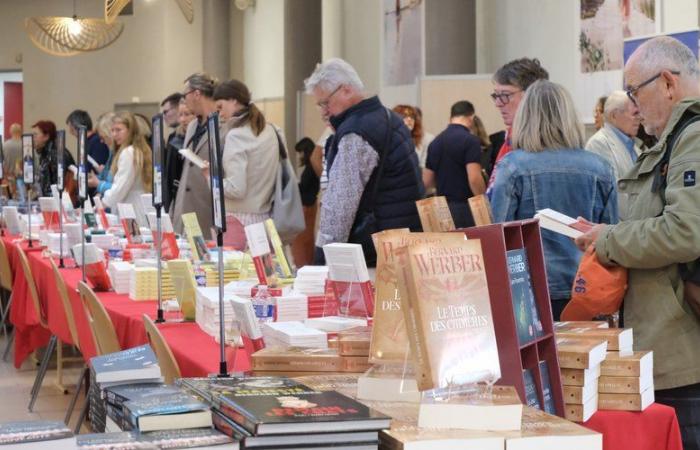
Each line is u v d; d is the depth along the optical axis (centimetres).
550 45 873
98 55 1941
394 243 235
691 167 293
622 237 303
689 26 675
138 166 805
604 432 267
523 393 237
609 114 500
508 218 374
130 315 443
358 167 466
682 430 308
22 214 983
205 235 683
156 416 194
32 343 731
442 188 723
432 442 186
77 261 611
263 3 1725
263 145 636
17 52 2009
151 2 1894
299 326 322
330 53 1470
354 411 188
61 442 176
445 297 206
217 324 377
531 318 254
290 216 650
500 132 784
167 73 1886
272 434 179
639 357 272
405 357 225
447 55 1033
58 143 665
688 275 303
